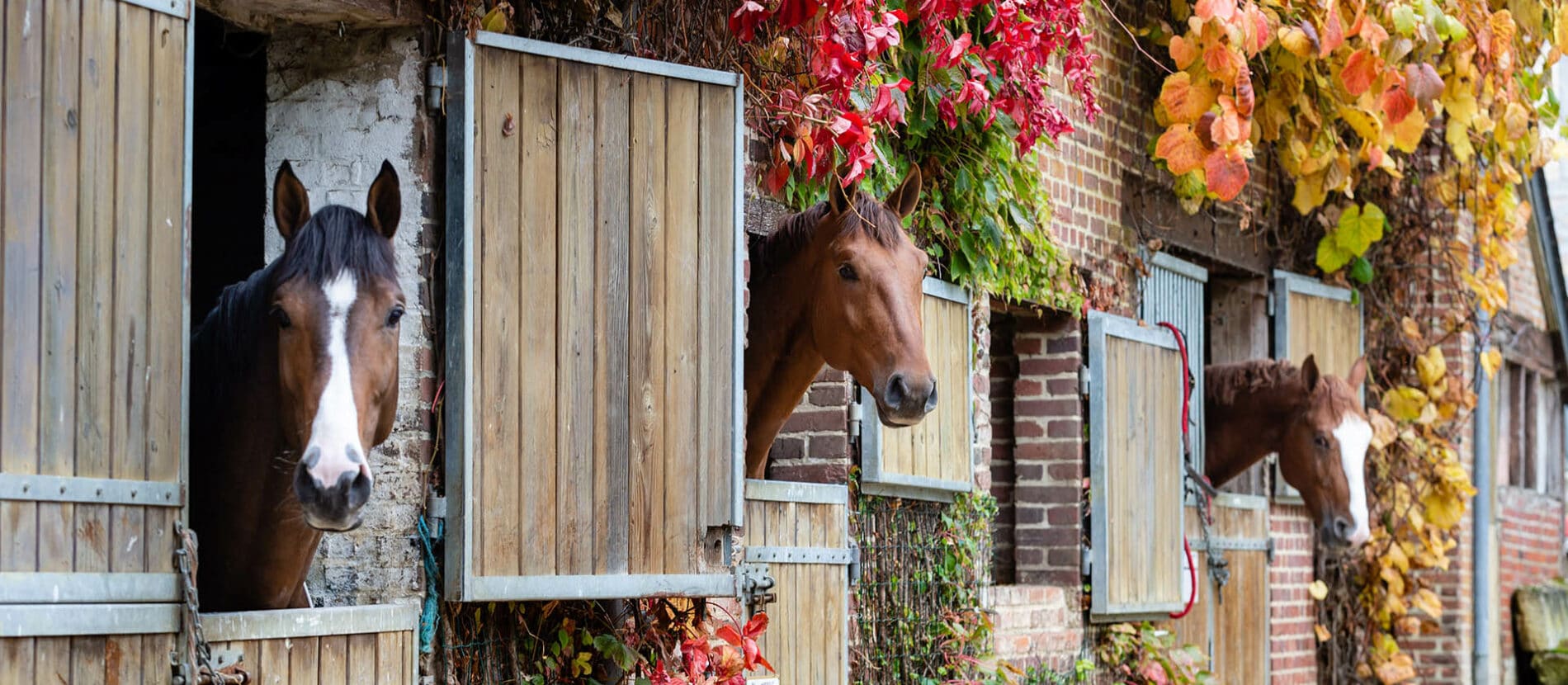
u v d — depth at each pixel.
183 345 5.20
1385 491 13.66
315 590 6.14
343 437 4.93
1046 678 9.90
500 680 6.38
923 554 9.08
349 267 5.07
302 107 6.32
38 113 4.78
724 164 6.80
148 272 5.09
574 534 6.32
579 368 6.36
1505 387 17.56
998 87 8.61
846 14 7.15
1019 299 9.75
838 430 8.41
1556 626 16.75
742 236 6.83
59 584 4.79
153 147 5.12
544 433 6.25
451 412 6.06
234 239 7.95
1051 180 10.05
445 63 6.20
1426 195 13.79
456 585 6.02
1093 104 8.73
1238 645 12.16
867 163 7.11
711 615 7.02
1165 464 11.12
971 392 9.36
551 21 6.64
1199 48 9.79
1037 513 10.45
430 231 6.18
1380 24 10.39
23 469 4.72
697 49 7.09
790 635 7.79
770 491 7.62
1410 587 13.89
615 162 6.49
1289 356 12.84
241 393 5.52
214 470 5.60
